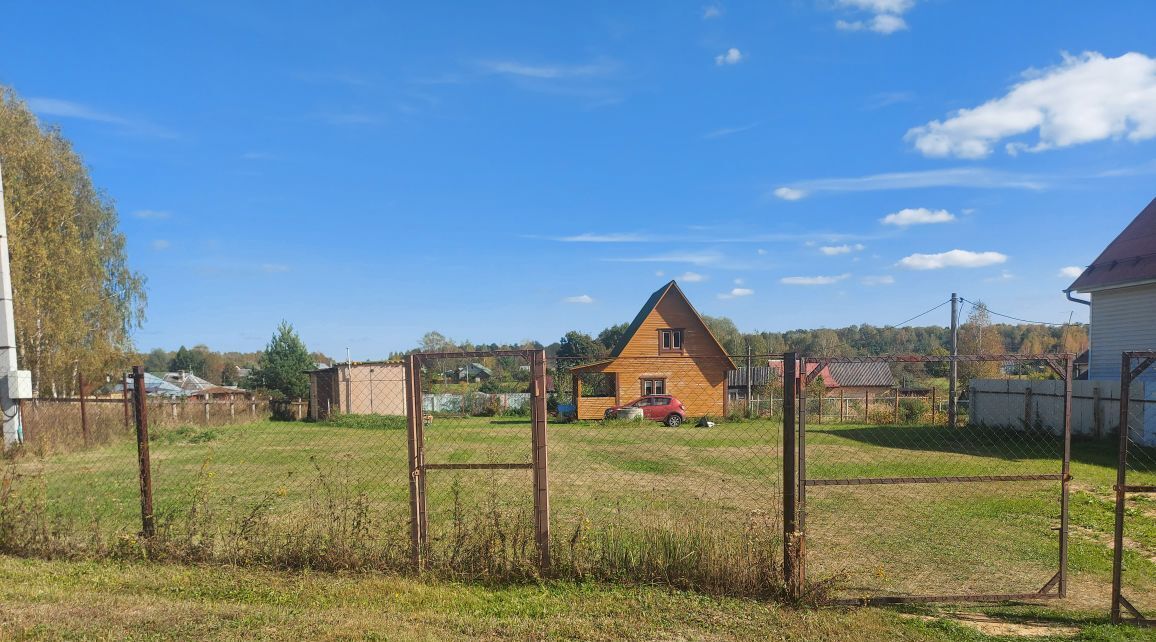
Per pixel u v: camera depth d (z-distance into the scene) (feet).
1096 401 57.93
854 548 23.15
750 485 37.14
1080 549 23.31
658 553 17.84
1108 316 64.34
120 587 17.28
